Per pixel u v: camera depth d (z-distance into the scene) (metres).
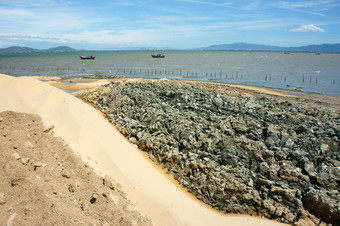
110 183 8.02
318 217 8.57
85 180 7.55
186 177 10.23
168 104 15.48
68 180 7.16
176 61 104.12
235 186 9.34
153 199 8.56
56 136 9.29
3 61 97.75
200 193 9.52
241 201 9.10
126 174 9.49
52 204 5.88
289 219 8.50
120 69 67.56
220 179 9.66
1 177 6.02
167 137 12.02
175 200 8.88
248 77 53.91
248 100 19.39
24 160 6.84
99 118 13.52
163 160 11.24
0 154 6.63
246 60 119.25
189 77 52.84
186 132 12.05
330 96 33.91
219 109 15.27
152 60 109.69
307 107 19.41
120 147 11.34
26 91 12.03
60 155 8.12
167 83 19.75
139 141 12.41
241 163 10.46
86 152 9.57
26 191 5.91
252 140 11.47
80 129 10.53
